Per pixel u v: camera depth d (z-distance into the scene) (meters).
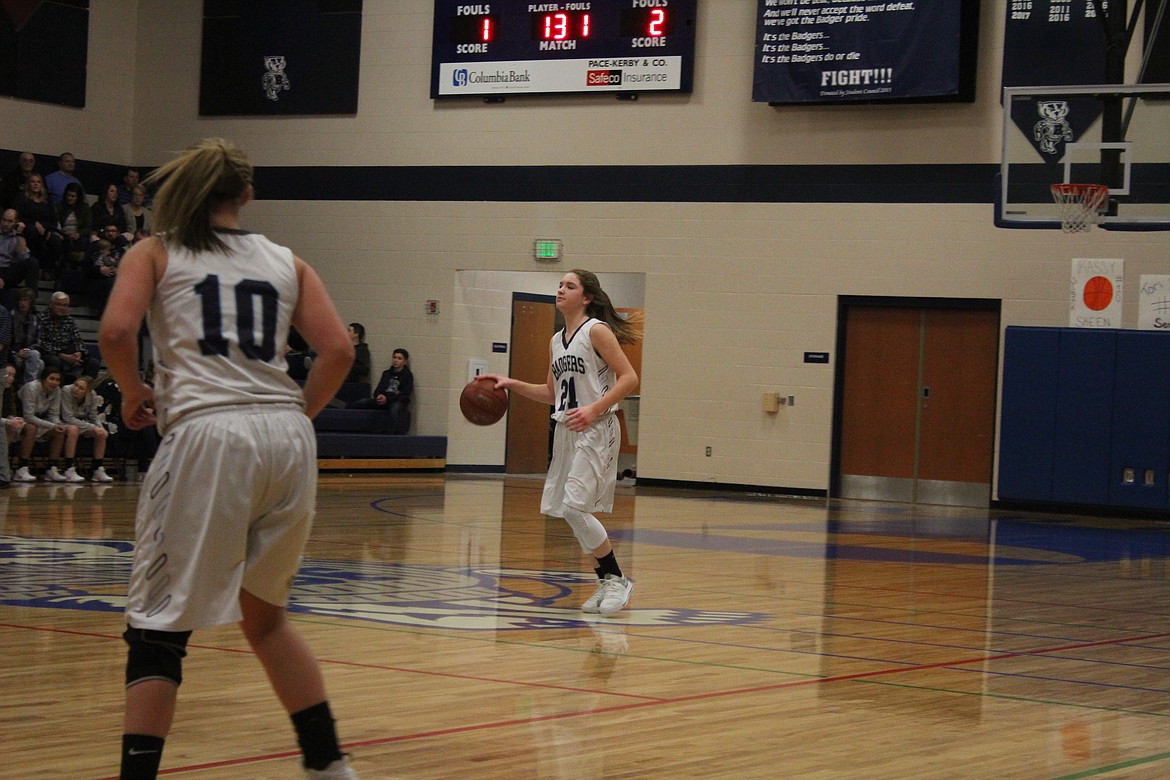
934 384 17.38
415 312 19.72
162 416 2.93
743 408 18.06
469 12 19.27
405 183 19.75
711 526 12.79
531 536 10.85
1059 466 16.02
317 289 3.17
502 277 20.38
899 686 4.94
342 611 6.36
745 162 18.05
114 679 4.52
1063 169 14.52
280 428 2.94
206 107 20.62
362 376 19.72
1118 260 15.75
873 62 16.91
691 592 7.75
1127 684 5.14
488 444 20.38
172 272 2.96
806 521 13.82
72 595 6.49
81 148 20.36
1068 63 16.12
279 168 20.36
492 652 5.38
